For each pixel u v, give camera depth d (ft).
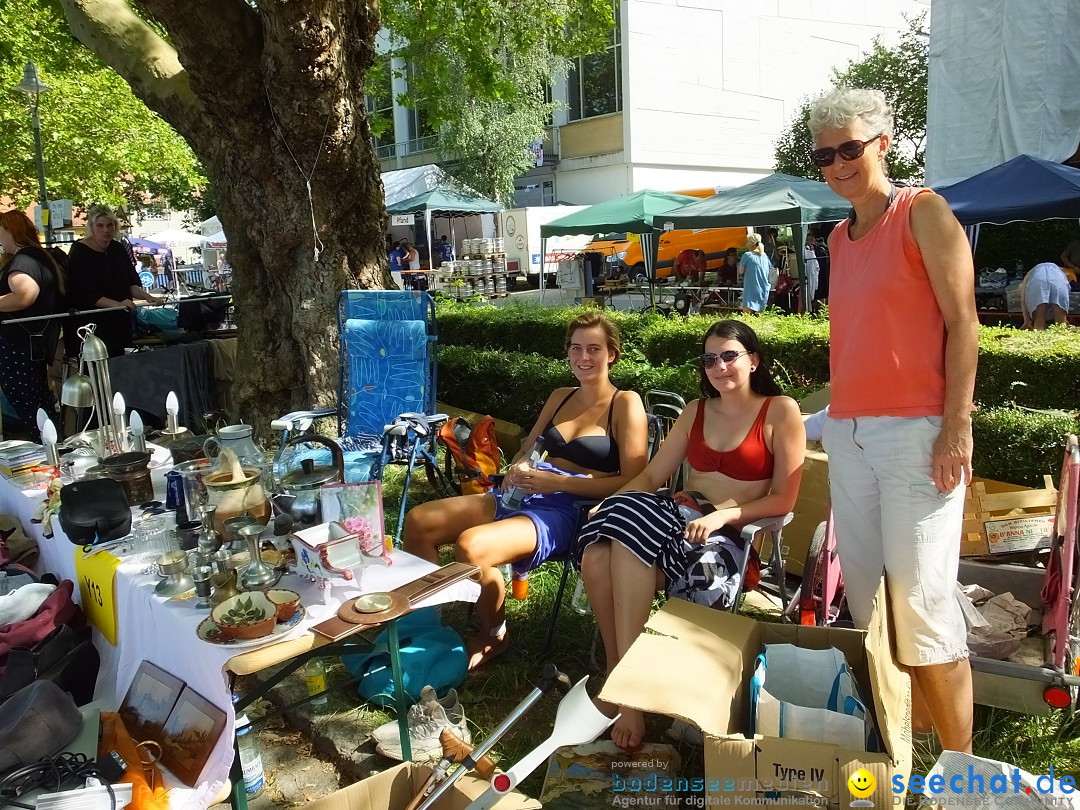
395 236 85.10
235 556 7.50
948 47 33.22
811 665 7.08
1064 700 7.86
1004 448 12.58
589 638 10.91
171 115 19.72
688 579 8.70
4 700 7.82
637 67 72.64
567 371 18.43
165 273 80.79
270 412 20.21
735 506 9.29
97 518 8.71
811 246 40.40
